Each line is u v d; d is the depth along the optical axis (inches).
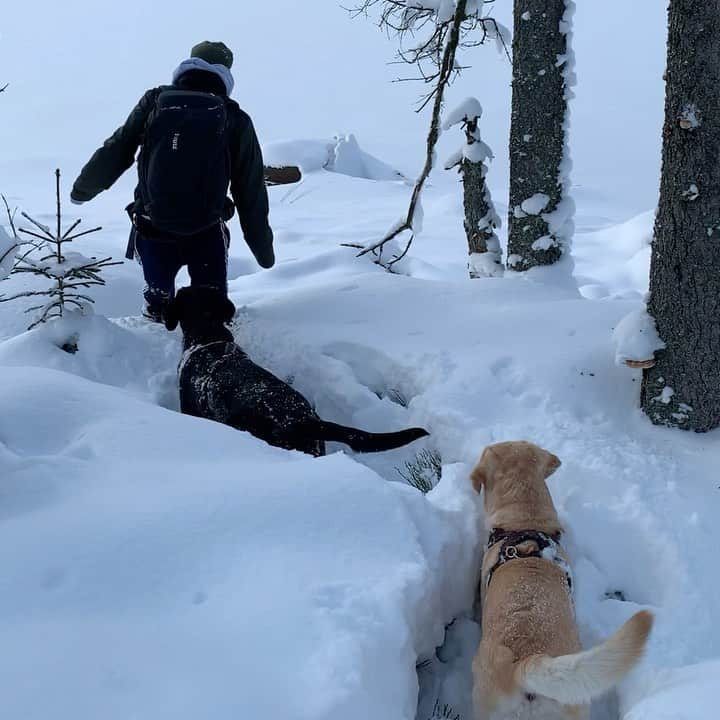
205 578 97.9
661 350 153.4
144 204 193.3
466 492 139.3
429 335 192.2
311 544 105.3
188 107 187.0
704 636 111.5
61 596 92.6
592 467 141.0
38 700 78.2
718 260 145.1
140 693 80.2
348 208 566.3
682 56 140.7
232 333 205.8
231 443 132.8
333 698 81.0
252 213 208.2
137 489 113.0
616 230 438.9
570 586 116.0
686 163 142.9
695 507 131.0
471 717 114.3
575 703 93.4
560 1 212.8
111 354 193.5
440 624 119.9
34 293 192.4
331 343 195.0
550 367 171.2
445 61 228.5
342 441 151.0
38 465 116.3
